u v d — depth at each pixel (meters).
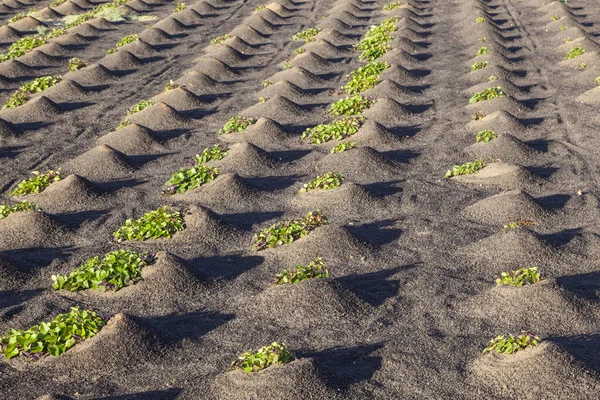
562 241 9.55
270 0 28.94
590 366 6.74
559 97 16.16
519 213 10.31
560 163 12.42
